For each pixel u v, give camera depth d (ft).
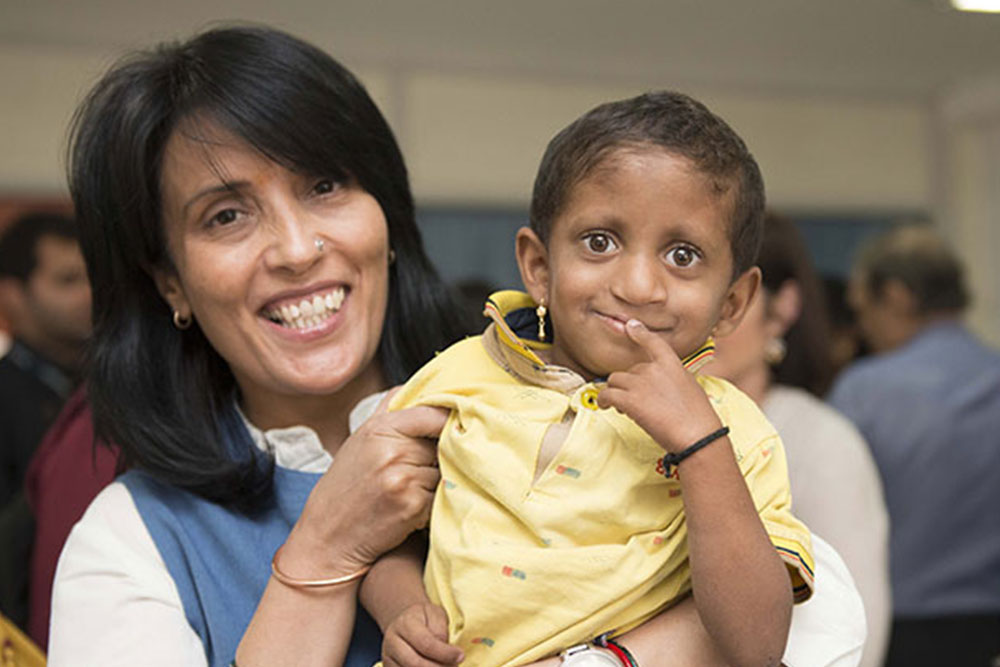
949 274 9.09
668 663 3.16
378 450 3.41
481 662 3.15
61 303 9.58
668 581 3.24
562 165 3.22
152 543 3.69
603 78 17.81
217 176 3.55
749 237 3.25
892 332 9.34
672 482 3.19
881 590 5.82
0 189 14.73
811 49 17.76
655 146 3.09
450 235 17.19
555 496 3.16
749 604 2.86
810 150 18.95
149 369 3.90
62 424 6.52
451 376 3.49
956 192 19.51
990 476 8.15
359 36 16.34
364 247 3.69
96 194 3.80
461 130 17.13
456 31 16.37
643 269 3.10
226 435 3.89
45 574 6.11
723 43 17.37
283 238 3.56
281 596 3.42
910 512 8.17
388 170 3.89
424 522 3.43
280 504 3.80
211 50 3.67
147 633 3.47
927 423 8.19
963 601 8.11
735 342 6.23
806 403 6.32
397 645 3.12
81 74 15.05
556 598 3.10
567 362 3.38
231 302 3.62
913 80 19.31
